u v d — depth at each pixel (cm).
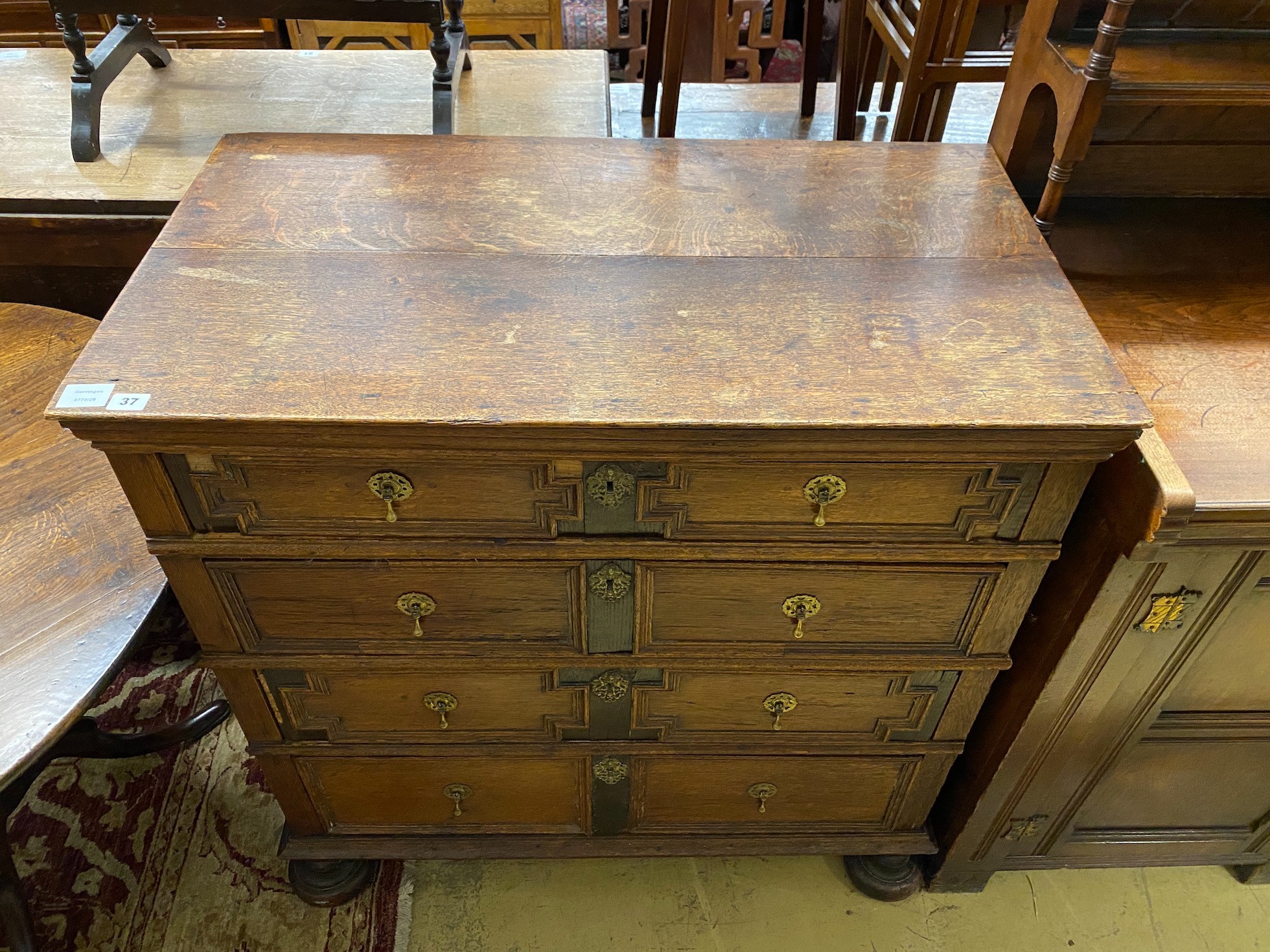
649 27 176
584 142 110
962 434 75
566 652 100
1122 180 118
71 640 91
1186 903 135
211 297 85
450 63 133
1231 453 84
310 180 101
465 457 79
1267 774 117
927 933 131
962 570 91
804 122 188
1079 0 96
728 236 95
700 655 100
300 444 77
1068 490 83
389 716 109
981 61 151
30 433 109
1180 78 91
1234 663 100
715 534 87
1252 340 98
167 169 125
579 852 126
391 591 93
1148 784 117
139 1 119
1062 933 131
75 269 129
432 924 130
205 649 98
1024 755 110
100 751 137
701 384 78
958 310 86
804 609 95
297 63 154
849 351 81
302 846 125
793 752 114
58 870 133
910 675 104
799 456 79
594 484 82
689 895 134
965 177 105
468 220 96
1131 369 94
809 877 136
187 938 127
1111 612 92
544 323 84
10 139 131
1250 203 119
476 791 120
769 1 268
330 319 83
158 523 85
